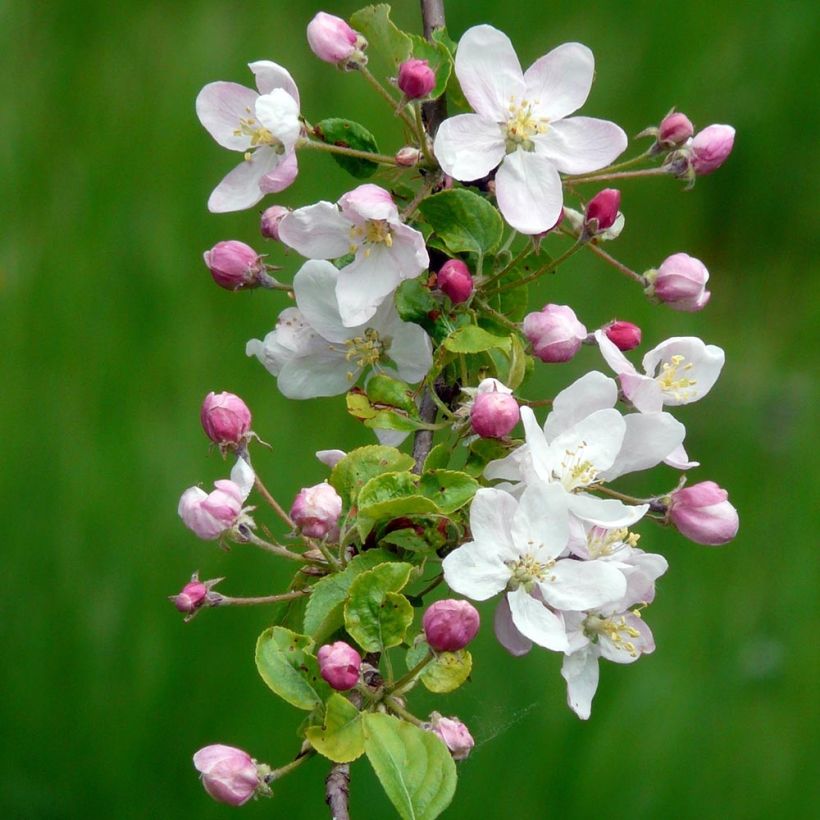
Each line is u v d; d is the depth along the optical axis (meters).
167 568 0.99
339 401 1.02
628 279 1.16
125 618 0.98
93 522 0.99
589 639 0.74
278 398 1.03
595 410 0.73
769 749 0.98
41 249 1.09
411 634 0.74
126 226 1.11
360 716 0.70
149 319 1.06
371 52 1.16
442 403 0.74
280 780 0.96
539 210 0.74
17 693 0.97
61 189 1.12
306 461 1.01
